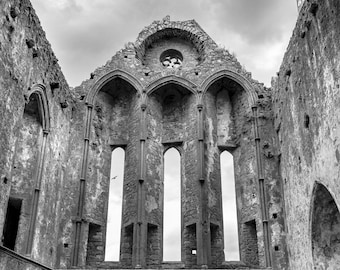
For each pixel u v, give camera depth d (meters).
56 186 18.64
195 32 24.64
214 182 21.11
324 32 14.08
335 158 13.34
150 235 20.20
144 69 23.09
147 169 21.08
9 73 13.60
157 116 22.86
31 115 17.53
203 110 22.12
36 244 16.34
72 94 21.52
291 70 17.77
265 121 21.61
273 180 20.31
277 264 18.69
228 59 23.33
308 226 15.91
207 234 19.33
